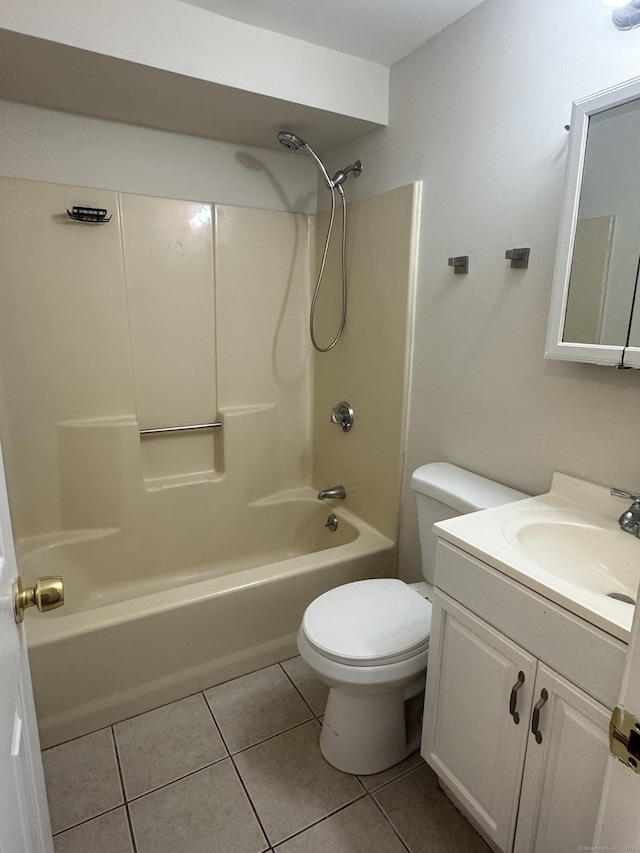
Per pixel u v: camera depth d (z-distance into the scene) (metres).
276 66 1.69
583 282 1.26
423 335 1.88
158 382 2.29
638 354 1.15
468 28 1.56
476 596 1.15
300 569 1.90
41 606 0.80
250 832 1.34
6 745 0.63
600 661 0.89
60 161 1.92
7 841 0.59
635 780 0.52
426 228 1.81
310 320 2.40
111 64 1.50
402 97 1.86
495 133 1.51
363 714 1.47
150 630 1.65
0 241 1.87
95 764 1.52
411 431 2.00
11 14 1.32
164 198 2.14
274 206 2.39
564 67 1.30
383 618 1.49
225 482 2.45
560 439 1.42
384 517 2.17
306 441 2.71
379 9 1.55
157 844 1.31
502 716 1.11
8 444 2.01
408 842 1.32
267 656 1.91
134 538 2.27
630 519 1.19
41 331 2.00
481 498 1.49
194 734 1.63
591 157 1.21
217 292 2.34
